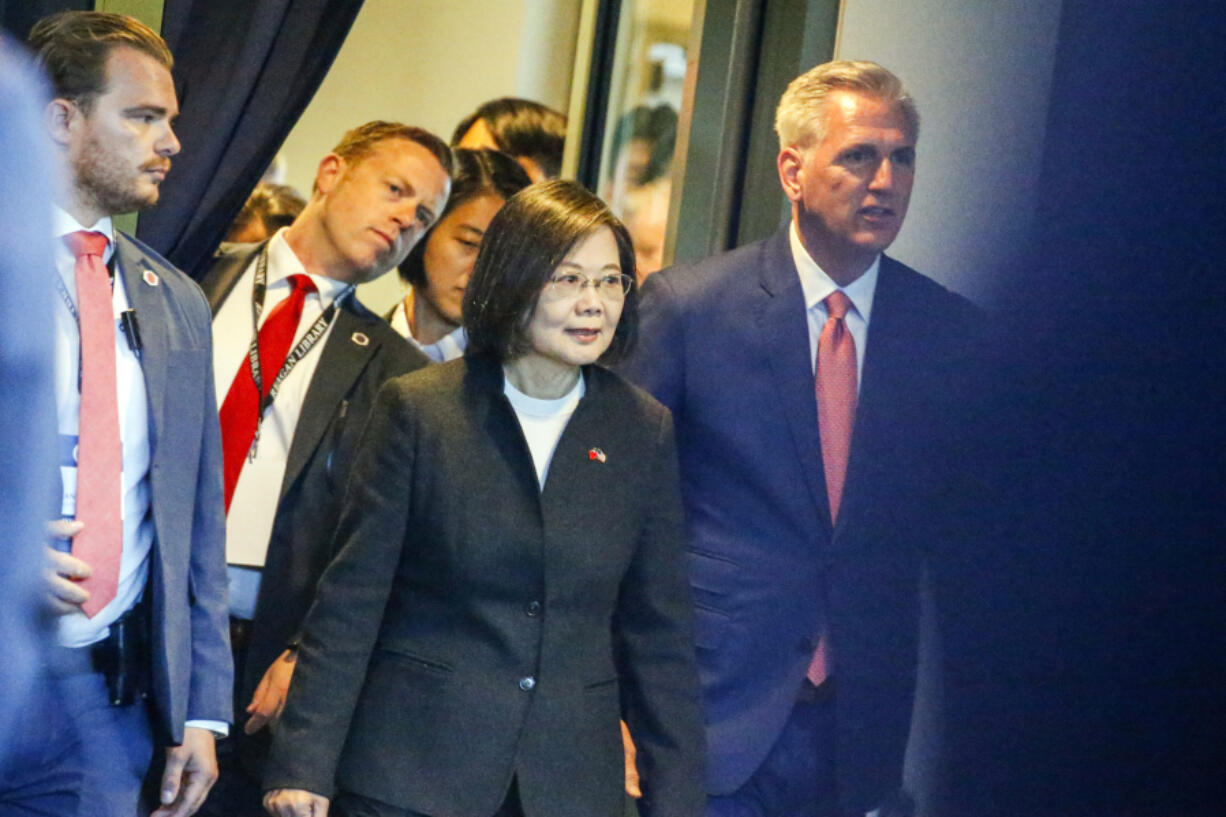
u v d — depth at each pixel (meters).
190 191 7.25
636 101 10.45
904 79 7.02
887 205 6.83
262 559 7.20
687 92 8.23
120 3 8.06
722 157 8.02
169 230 7.25
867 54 7.24
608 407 5.59
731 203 8.05
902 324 6.89
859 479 6.83
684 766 5.46
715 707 6.70
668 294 6.97
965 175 6.91
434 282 8.76
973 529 6.86
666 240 8.20
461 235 8.72
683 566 5.66
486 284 5.42
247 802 7.12
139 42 5.27
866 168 6.83
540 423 5.52
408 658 5.27
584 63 10.87
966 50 6.95
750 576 6.78
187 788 5.64
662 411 5.73
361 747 5.20
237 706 7.10
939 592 6.87
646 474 5.56
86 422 5.06
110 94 5.14
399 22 10.95
